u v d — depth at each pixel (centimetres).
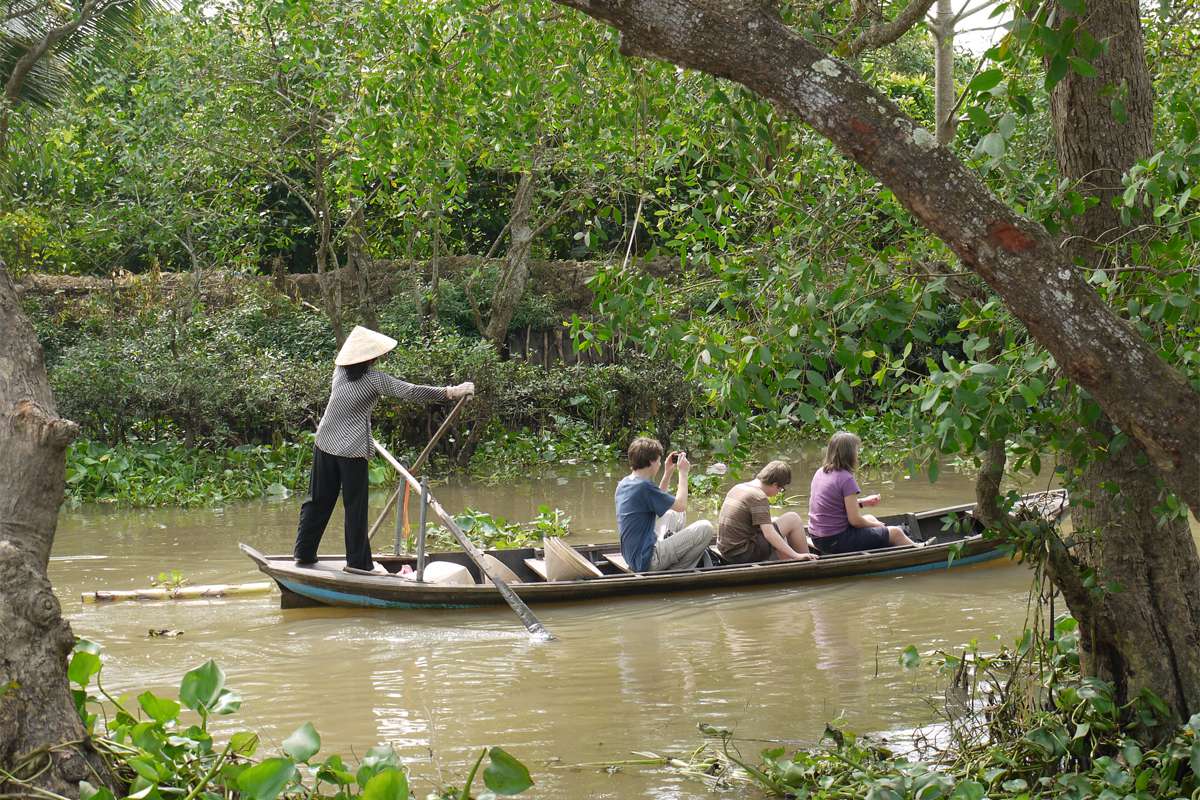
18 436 433
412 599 937
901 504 1363
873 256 537
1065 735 523
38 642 417
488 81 841
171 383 1656
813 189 601
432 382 1747
